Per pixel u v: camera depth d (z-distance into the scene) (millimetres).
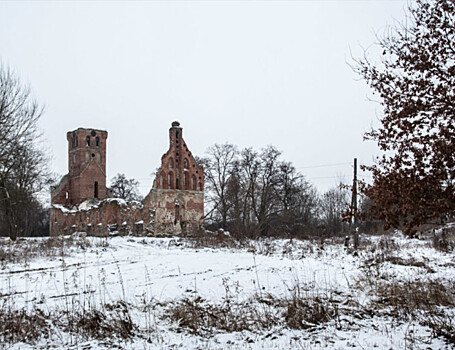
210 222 57188
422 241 34875
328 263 20422
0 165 30656
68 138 67188
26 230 53719
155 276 16594
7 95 29078
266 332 9273
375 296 12852
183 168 50750
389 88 9891
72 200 64375
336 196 67625
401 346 7969
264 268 18812
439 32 9516
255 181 53562
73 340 8539
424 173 8727
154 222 47438
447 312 10688
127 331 9031
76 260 21453
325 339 8523
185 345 8297
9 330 8742
